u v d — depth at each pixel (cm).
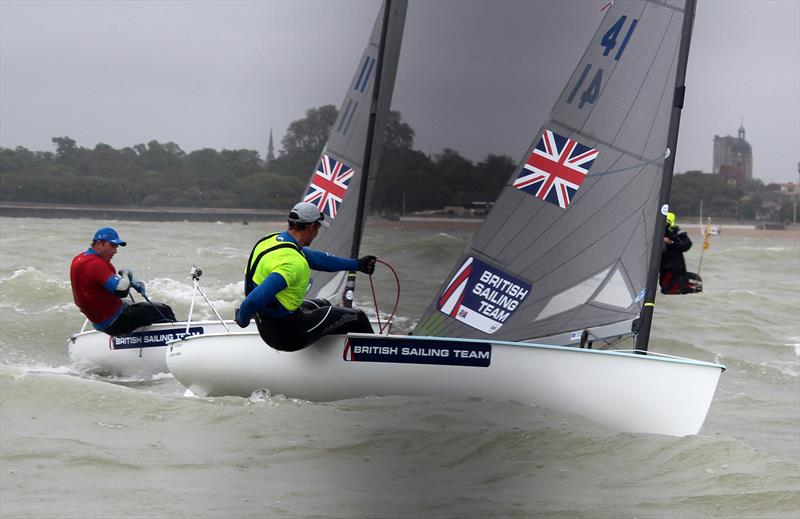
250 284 2186
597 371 2225
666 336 4275
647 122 2405
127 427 1973
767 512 1656
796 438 2500
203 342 2425
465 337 2544
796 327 4800
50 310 4109
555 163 2486
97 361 3139
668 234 3597
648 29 2414
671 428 2209
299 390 2342
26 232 10344
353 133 3681
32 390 2127
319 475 1738
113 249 3058
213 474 1720
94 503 1557
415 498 1638
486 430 2039
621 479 1809
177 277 5941
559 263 2486
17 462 1728
